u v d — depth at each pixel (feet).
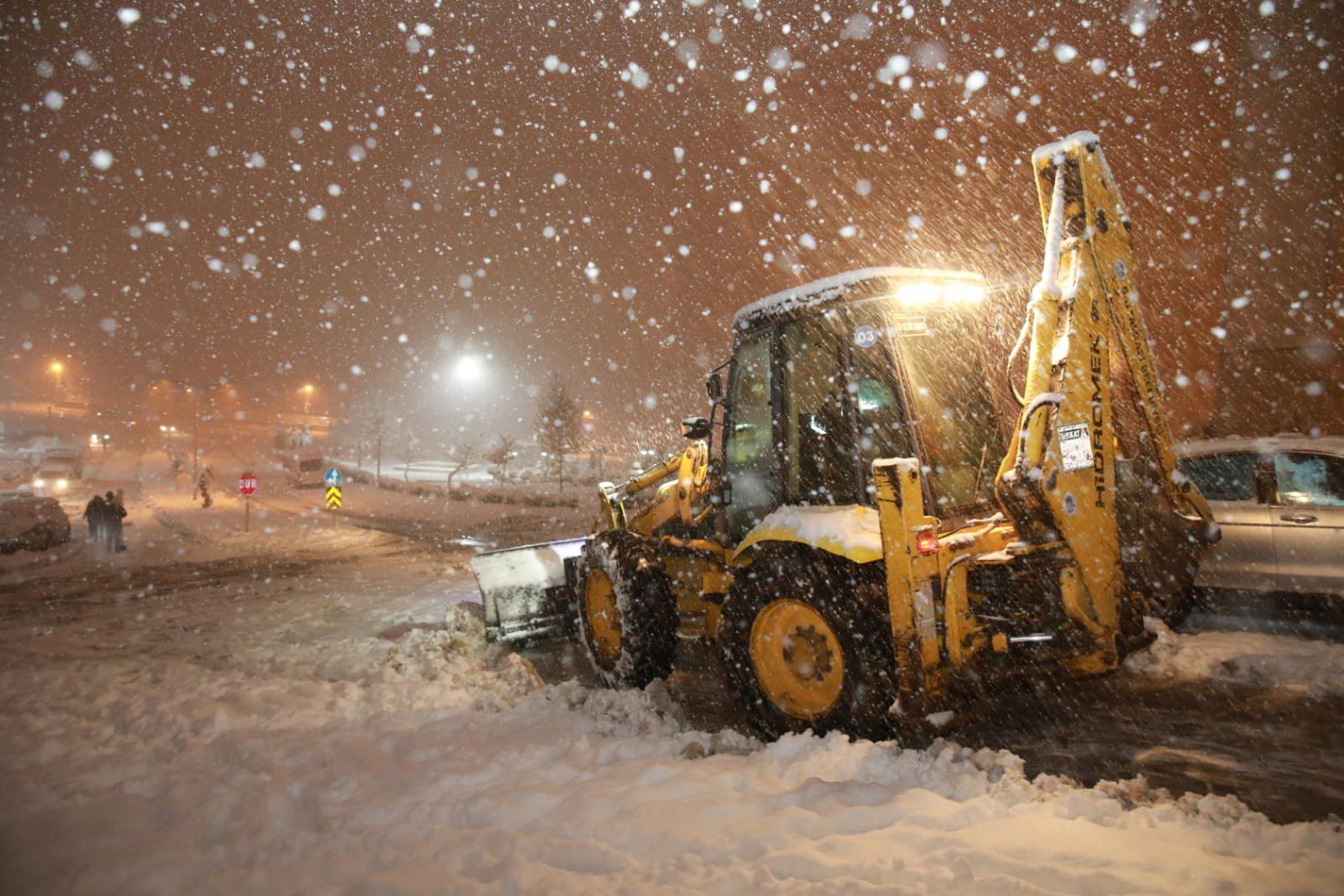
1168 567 20.51
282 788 13.28
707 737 15.75
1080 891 9.20
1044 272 15.14
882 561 14.85
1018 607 15.20
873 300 15.92
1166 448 16.66
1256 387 49.37
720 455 19.52
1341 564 19.33
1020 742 15.07
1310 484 20.43
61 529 71.05
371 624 31.12
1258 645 18.48
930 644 13.60
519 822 12.08
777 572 15.76
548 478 135.85
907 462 13.76
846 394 15.97
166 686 20.80
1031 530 14.52
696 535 21.99
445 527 77.77
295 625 31.71
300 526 83.92
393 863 10.88
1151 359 16.57
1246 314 49.78
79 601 40.93
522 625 26.35
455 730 16.44
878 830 11.05
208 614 34.88
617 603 20.21
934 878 9.61
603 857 10.73
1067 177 15.69
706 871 10.19
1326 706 15.64
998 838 10.51
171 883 10.45
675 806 12.12
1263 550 20.44
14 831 11.99
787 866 10.16
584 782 13.50
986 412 17.28
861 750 13.32
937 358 16.52
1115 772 13.56
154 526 92.32
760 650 16.25
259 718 17.57
